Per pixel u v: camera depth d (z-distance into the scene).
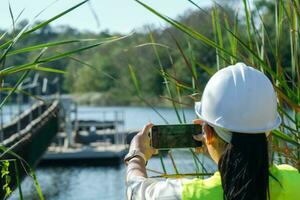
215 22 4.18
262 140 2.63
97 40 3.46
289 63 4.55
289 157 4.07
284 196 2.71
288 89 4.03
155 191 2.74
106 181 28.97
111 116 80.88
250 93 2.66
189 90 4.24
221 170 2.60
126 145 3.29
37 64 3.49
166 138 3.13
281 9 4.15
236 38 3.83
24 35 3.29
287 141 3.88
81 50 3.43
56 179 29.97
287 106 4.27
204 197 2.63
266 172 2.58
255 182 2.55
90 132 39.78
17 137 17.55
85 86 84.25
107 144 37.28
